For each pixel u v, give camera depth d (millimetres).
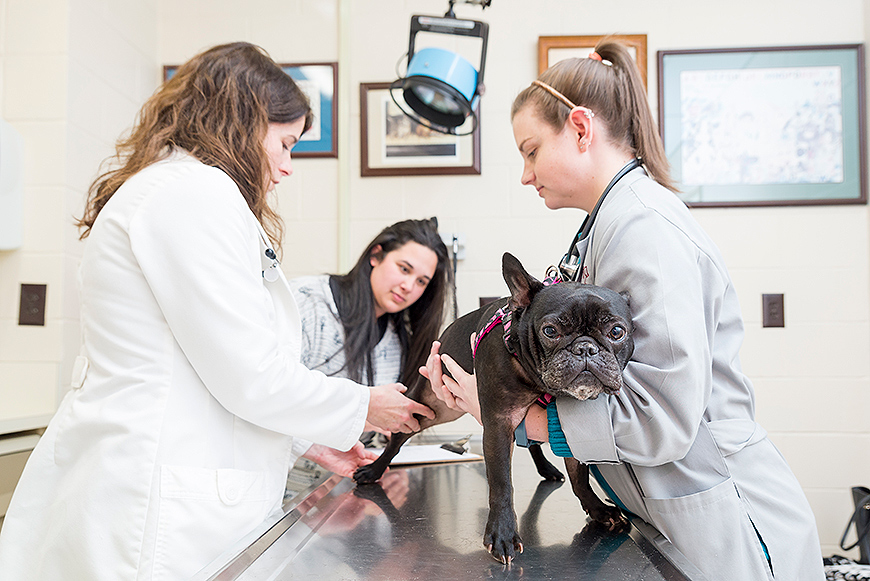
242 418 951
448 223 2262
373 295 1861
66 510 881
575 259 1102
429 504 1168
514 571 813
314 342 1788
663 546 867
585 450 851
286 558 857
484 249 2250
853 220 2156
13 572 892
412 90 1938
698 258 898
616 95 1068
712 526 881
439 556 871
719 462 908
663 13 2238
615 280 898
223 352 890
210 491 907
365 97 2285
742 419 963
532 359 850
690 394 816
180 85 1077
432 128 2043
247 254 958
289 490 1616
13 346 1841
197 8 2346
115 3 2111
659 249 869
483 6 1947
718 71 2205
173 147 1040
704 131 2203
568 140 1053
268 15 2338
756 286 2170
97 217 986
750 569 877
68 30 1879
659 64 2213
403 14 2297
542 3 2266
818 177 2170
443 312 1909
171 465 888
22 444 1631
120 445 879
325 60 2320
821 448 2121
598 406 835
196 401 933
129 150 1140
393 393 1182
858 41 2186
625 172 1028
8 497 1570
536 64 2262
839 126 2170
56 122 1867
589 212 1133
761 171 2186
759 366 2152
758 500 913
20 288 1847
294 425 977
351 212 2283
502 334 930
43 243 1854
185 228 898
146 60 2301
